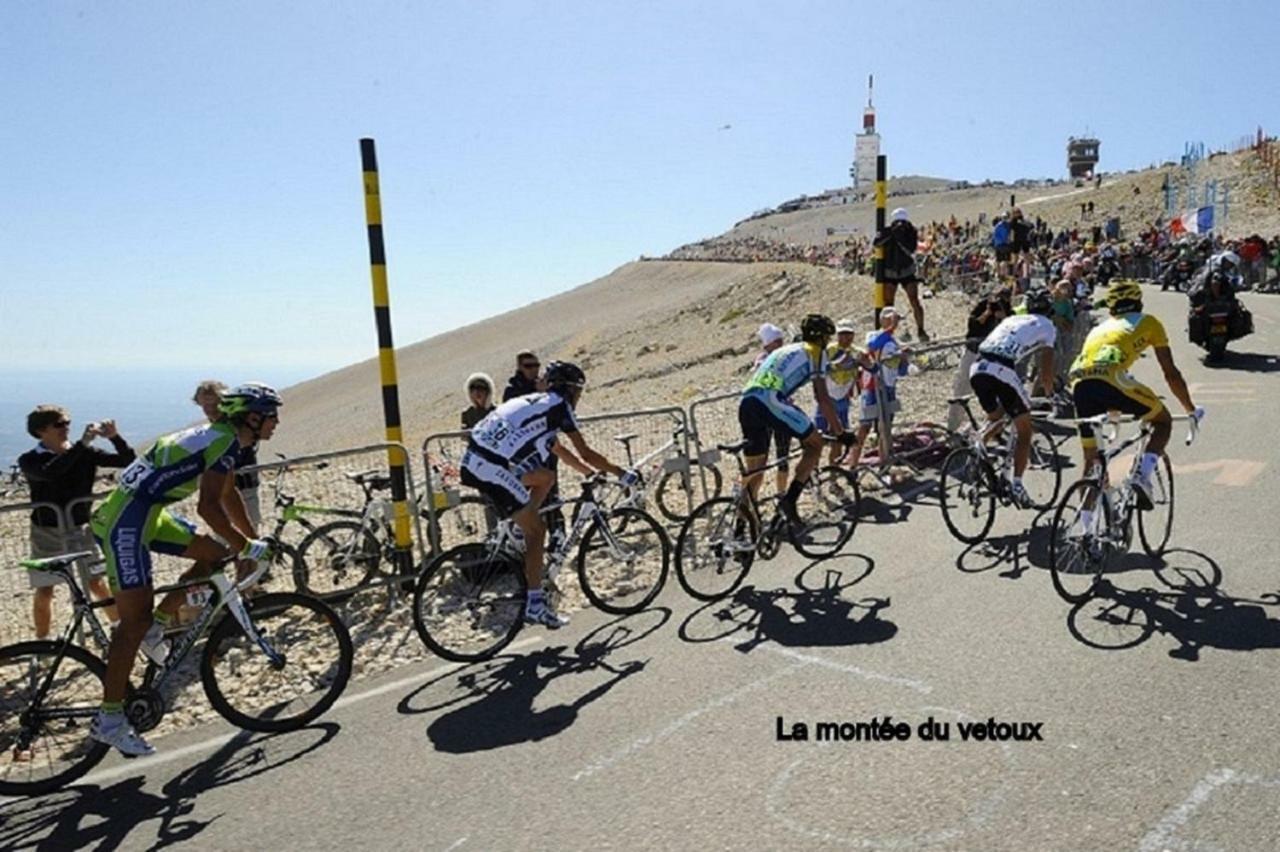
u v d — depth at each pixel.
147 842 3.59
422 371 52.06
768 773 3.66
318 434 35.47
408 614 5.96
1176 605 4.99
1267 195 47.47
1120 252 30.50
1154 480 5.61
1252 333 14.35
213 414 6.16
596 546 5.89
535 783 3.76
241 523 4.63
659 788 3.63
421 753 4.11
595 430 13.00
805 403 12.38
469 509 8.28
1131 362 5.39
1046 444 8.29
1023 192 96.00
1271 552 5.66
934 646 4.74
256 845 3.50
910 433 8.92
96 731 4.09
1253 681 4.08
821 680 4.46
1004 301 9.96
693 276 63.94
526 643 5.34
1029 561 5.96
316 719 4.56
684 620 5.48
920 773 3.57
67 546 5.49
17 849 3.60
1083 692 4.10
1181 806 3.23
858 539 6.75
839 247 55.88
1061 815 3.23
